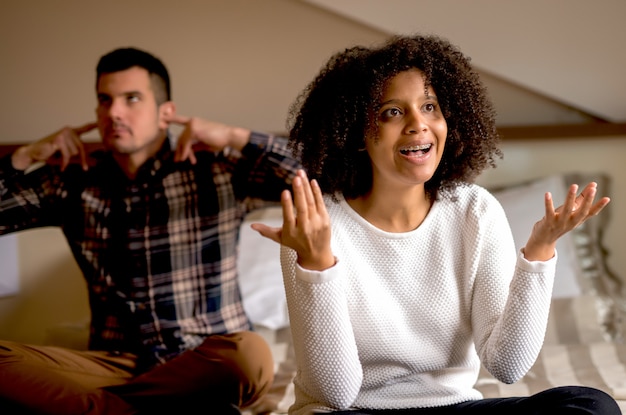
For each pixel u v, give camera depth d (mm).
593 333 2312
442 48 1463
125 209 2059
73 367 1893
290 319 1381
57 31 2955
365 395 1432
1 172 2098
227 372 1817
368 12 2842
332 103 1430
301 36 2971
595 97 2906
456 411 1349
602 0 2799
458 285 1442
